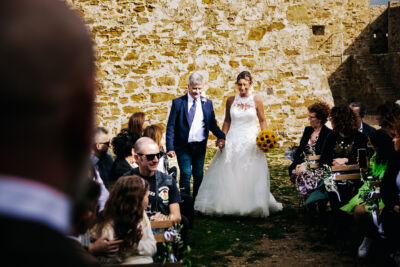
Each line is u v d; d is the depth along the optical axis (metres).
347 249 3.99
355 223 4.05
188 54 9.83
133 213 2.59
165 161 4.45
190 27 9.79
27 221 0.27
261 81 10.06
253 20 9.95
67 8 0.31
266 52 10.04
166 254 2.88
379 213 3.47
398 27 22.78
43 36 0.28
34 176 0.28
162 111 9.80
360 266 3.62
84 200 1.95
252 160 5.10
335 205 4.21
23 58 0.28
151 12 9.65
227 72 9.95
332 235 4.31
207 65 9.88
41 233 0.28
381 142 3.67
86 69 0.31
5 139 0.27
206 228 4.79
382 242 3.43
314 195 4.49
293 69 10.12
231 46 9.93
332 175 4.06
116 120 9.66
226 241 4.37
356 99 20.72
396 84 19.19
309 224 4.79
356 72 20.47
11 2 0.28
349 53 21.75
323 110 4.89
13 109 0.27
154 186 3.49
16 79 0.27
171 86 9.80
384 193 3.28
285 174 7.27
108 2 9.52
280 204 5.34
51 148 0.29
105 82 9.62
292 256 3.93
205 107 5.29
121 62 9.65
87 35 0.31
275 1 9.98
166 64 9.78
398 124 3.34
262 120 5.34
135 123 4.80
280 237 4.42
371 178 3.75
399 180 3.18
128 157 3.89
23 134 0.28
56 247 0.29
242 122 5.24
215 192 5.19
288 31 10.07
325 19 17.47
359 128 5.05
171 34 9.75
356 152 4.30
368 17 21.52
